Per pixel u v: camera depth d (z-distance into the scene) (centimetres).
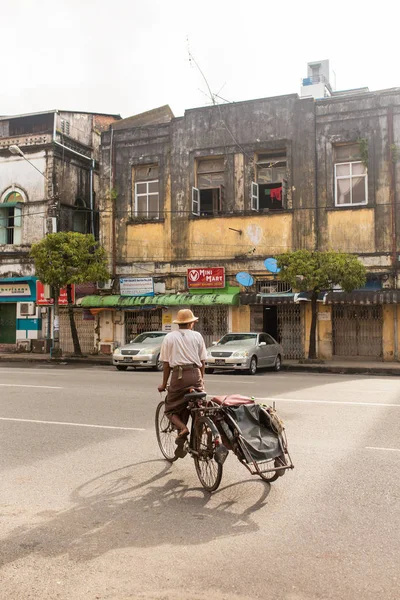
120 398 1185
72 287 2695
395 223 2200
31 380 1561
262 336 1981
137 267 2622
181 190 2556
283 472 585
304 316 2316
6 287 2833
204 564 404
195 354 646
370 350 2222
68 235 2339
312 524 477
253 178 2447
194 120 2545
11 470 653
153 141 2630
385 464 650
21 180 2827
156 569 397
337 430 830
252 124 2445
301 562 404
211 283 2422
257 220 2412
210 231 2494
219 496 555
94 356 2527
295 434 804
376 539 443
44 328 2786
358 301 2112
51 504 537
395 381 1555
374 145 2245
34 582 381
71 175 2903
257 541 443
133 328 2605
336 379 1622
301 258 1991
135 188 2681
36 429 873
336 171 2330
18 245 2805
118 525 481
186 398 610
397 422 887
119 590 369
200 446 596
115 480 612
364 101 2266
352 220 2266
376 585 370
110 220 2686
